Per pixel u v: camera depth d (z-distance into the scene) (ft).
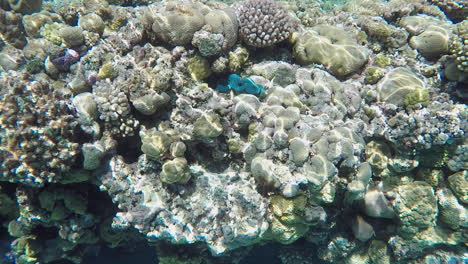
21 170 10.84
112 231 15.47
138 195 12.26
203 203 12.35
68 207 13.47
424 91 13.30
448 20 18.71
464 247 14.11
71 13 16.63
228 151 13.02
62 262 16.24
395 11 17.93
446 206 13.37
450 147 13.08
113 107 11.59
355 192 12.48
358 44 15.49
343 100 13.76
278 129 12.10
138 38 13.97
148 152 11.52
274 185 11.83
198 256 14.83
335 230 15.17
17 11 17.15
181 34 13.04
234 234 11.74
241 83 12.85
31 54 14.30
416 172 14.29
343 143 11.82
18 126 10.69
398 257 14.43
